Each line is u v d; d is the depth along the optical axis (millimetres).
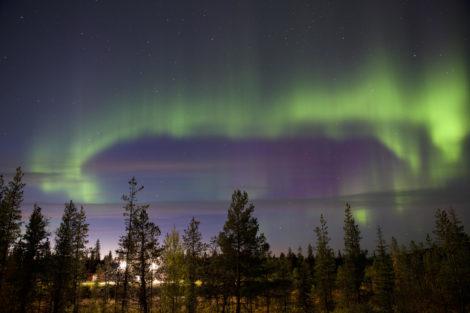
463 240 42969
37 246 30344
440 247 46406
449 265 43750
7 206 27953
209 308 30812
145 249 29078
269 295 24656
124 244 29281
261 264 24750
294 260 66312
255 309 34375
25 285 28719
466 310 40062
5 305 27188
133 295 28562
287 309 40500
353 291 44250
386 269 45531
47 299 33281
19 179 29406
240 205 25062
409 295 47875
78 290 37000
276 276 37750
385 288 43156
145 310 28109
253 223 24938
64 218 34250
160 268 29266
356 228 47719
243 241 24344
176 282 28719
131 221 30031
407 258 59812
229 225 24672
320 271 45062
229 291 23484
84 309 38406
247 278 24422
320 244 46750
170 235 31078
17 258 29547
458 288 41094
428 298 46250
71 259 33812
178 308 28000
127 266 29031
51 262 31641
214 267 24312
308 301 43156
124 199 30594
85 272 37719
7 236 27609
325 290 43781
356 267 46031
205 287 23781
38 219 31031
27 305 30062
